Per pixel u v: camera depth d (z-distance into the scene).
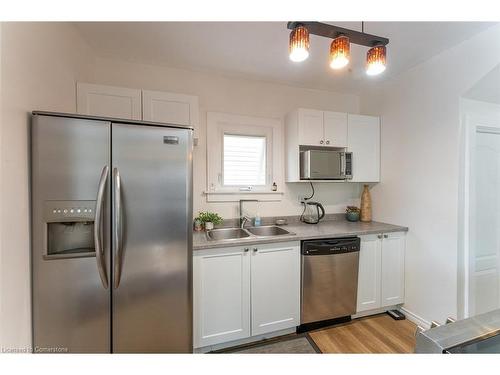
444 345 0.49
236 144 2.51
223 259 1.78
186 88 2.30
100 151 1.28
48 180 1.20
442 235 1.97
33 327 1.19
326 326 2.11
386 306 2.27
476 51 1.74
